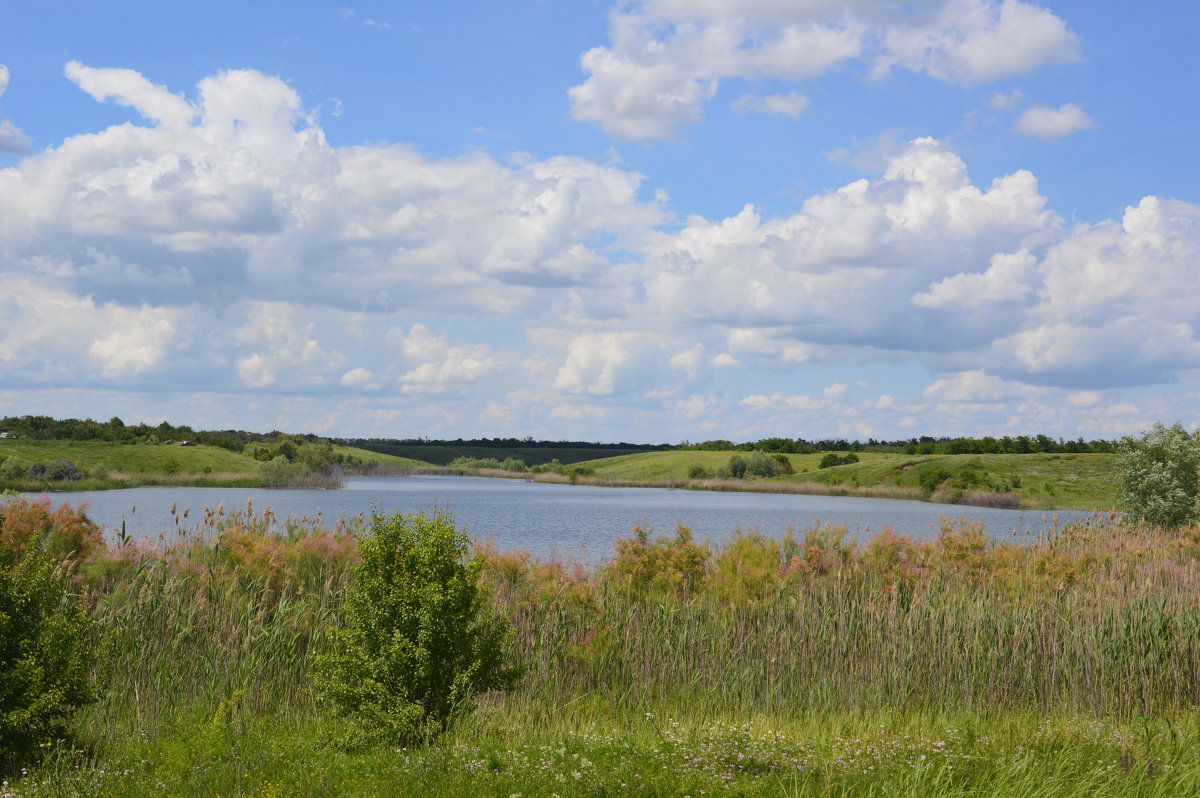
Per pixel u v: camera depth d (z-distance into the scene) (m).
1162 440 44.31
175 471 125.75
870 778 9.44
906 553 22.67
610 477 160.38
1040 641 16.80
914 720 13.95
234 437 197.25
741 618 18.42
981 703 15.47
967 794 8.63
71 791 9.30
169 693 14.07
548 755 10.45
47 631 11.25
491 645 12.36
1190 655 16.34
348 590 12.56
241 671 14.73
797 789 9.03
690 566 21.06
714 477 148.00
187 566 17.77
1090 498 93.38
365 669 11.71
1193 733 11.08
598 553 39.84
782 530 56.66
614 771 9.70
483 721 13.01
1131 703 15.39
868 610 18.31
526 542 46.84
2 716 10.38
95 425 166.62
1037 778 8.98
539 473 189.12
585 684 16.31
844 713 15.01
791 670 16.36
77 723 12.33
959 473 112.00
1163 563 24.22
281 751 11.02
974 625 17.31
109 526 42.12
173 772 10.12
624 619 18.00
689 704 15.53
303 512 66.06
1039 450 157.25
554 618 17.77
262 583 17.48
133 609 15.73
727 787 9.12
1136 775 9.12
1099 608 17.80
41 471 105.50
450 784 9.20
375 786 9.26
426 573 11.91
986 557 23.31
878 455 165.75
